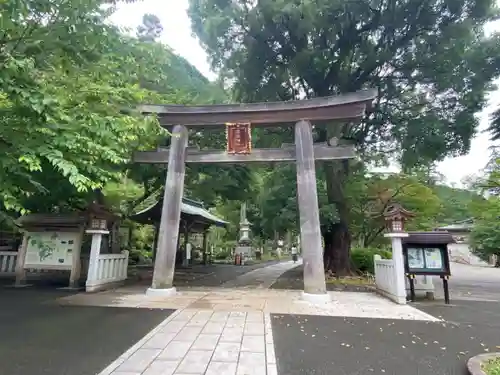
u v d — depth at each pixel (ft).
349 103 28.94
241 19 37.96
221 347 14.66
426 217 57.62
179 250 63.41
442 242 27.53
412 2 35.45
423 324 19.57
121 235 61.11
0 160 13.48
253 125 31.53
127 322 18.70
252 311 22.06
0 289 29.71
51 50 15.55
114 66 20.84
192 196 62.85
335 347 15.03
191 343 15.15
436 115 39.63
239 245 88.74
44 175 23.40
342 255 44.65
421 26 37.68
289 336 16.63
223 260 86.58
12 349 13.97
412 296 28.25
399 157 45.34
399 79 41.37
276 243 119.24
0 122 13.73
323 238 47.52
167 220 29.50
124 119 17.88
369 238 59.52
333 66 42.11
